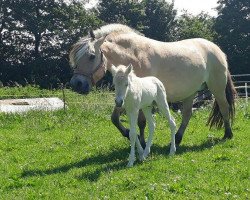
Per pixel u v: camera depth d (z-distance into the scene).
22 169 9.35
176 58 10.73
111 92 21.14
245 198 6.84
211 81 11.70
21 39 52.88
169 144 11.23
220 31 56.22
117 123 10.20
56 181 8.19
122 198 7.04
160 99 9.91
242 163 8.91
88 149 11.24
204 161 9.20
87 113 17.33
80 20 51.12
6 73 51.28
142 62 10.20
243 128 13.44
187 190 7.29
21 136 13.66
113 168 8.95
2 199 7.34
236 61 54.91
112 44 10.05
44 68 51.22
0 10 50.62
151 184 7.57
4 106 19.94
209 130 12.96
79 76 9.77
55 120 16.22
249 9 55.47
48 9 51.81
